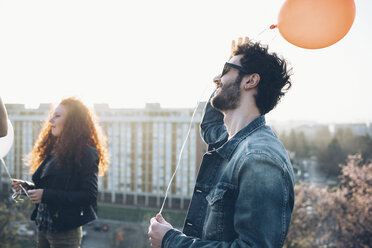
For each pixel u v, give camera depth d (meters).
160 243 1.04
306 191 23.38
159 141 56.44
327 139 51.69
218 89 1.17
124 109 58.53
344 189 22.47
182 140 55.19
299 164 48.44
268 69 1.08
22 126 62.00
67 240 1.88
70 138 1.90
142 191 56.91
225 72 1.15
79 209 1.87
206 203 1.16
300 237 22.30
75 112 1.99
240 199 0.92
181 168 54.91
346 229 21.53
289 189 0.96
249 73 1.09
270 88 1.09
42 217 1.90
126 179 57.91
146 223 45.56
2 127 1.40
